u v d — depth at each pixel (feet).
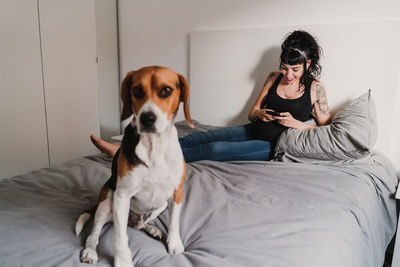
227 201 3.66
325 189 3.98
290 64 6.01
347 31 6.25
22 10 7.20
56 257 2.52
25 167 7.72
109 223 3.20
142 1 9.36
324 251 2.67
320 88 6.27
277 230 2.95
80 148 9.06
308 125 5.85
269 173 4.58
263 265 2.40
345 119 5.33
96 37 9.36
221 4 8.00
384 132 6.13
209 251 2.65
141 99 2.44
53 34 7.90
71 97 8.56
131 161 2.54
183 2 8.63
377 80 6.10
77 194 3.97
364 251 3.32
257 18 7.52
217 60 8.04
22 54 7.31
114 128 10.59
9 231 2.86
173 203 2.84
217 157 5.68
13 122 7.32
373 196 4.29
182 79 2.69
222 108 8.20
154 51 9.50
